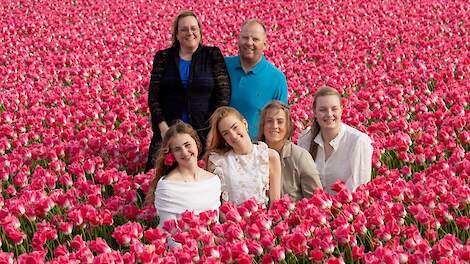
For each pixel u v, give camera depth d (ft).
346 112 31.96
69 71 44.32
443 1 67.26
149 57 48.11
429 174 23.94
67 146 28.99
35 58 49.29
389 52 47.75
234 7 67.31
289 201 20.75
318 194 20.56
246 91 28.14
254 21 27.94
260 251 18.48
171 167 22.90
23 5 70.49
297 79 40.78
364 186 21.57
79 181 23.54
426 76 40.22
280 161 23.63
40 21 61.31
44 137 31.60
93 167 26.12
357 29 55.21
